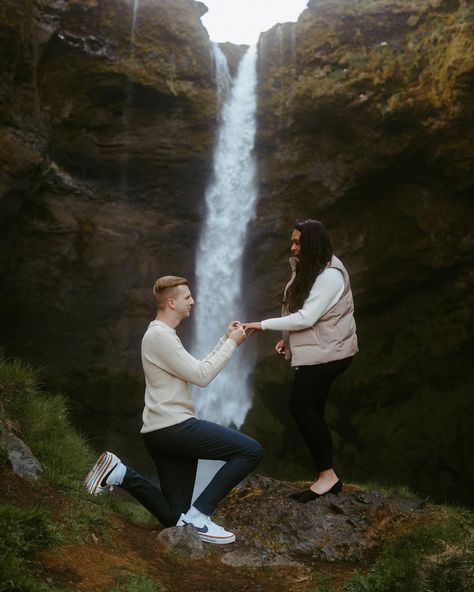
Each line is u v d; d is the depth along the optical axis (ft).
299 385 12.03
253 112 41.78
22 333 42.63
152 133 41.14
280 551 11.14
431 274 42.22
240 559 10.50
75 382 44.14
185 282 11.67
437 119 36.22
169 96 40.09
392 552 10.16
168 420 11.03
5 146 34.65
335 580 9.89
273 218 42.91
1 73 33.71
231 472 11.18
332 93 38.17
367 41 38.63
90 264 42.32
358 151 39.60
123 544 9.98
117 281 43.11
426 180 39.88
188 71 40.34
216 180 42.80
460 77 33.81
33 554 8.36
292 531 11.60
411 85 36.42
